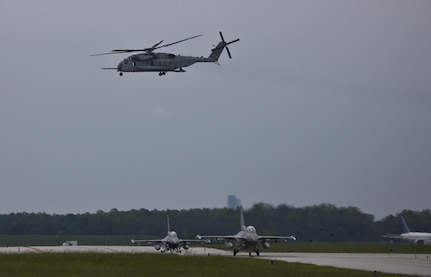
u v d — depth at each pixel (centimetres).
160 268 17550
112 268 17250
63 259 18888
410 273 17775
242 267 18300
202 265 18538
